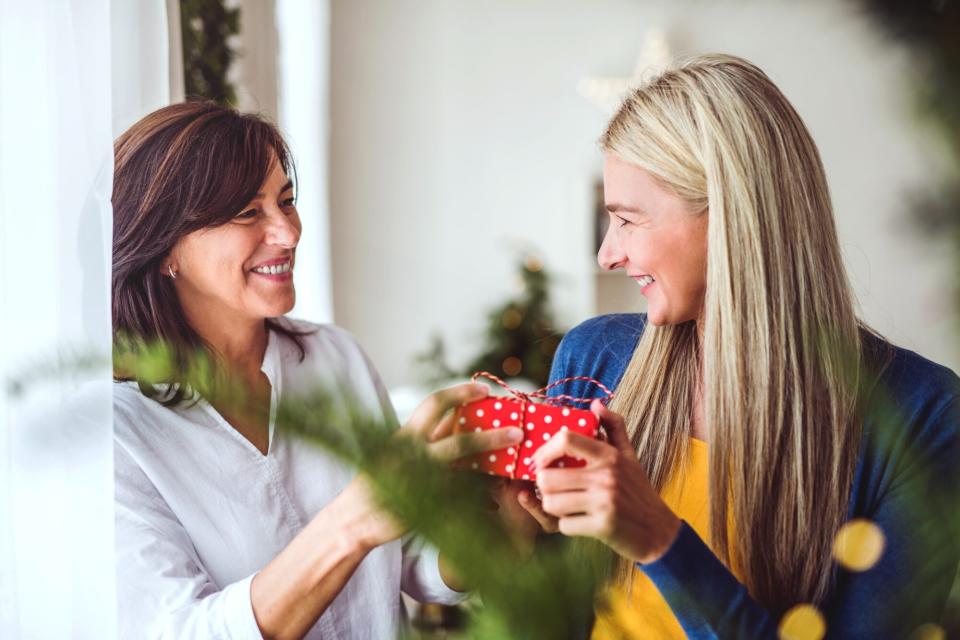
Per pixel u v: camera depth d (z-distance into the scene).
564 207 4.05
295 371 1.23
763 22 3.85
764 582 0.98
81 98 0.87
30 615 0.85
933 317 0.44
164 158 1.02
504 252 4.05
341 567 0.86
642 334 1.21
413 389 3.63
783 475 0.97
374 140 3.97
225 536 1.05
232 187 1.02
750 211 0.94
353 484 0.85
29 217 0.85
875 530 0.91
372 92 3.96
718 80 0.97
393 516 0.57
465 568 0.54
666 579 0.77
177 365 0.65
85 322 0.87
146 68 1.19
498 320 3.41
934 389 0.96
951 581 0.73
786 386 0.96
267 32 2.37
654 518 0.77
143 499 1.01
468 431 0.88
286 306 1.10
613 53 4.00
